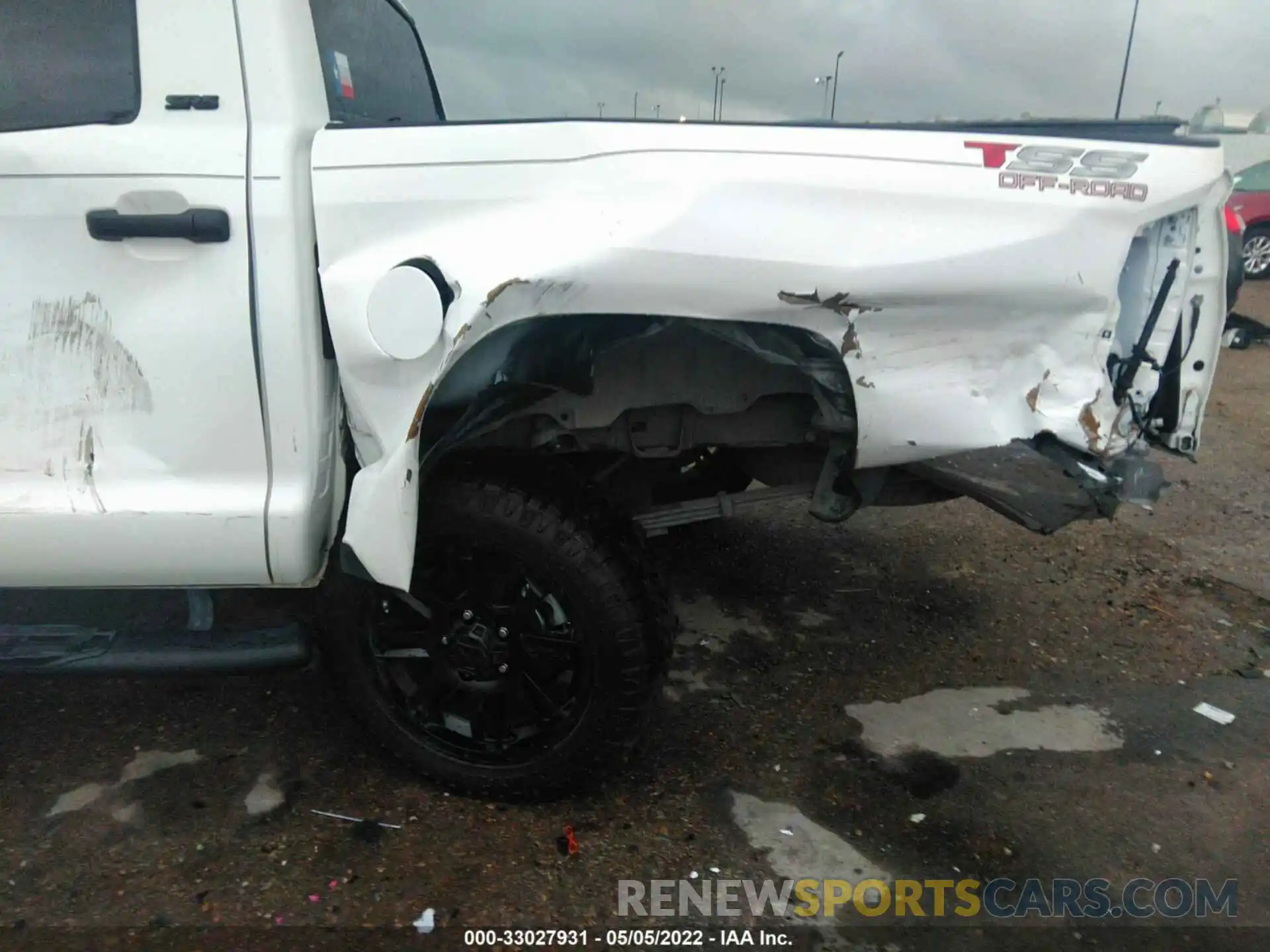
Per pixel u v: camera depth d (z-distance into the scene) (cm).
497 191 192
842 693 304
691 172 189
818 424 230
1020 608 363
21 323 199
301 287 198
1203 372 222
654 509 269
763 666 318
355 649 234
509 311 188
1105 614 360
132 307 198
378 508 196
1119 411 216
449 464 223
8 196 193
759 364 230
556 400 231
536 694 238
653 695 227
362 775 256
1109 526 445
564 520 214
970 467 226
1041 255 196
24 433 204
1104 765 270
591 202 189
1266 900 221
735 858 230
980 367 204
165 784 250
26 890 213
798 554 408
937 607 363
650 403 233
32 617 288
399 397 193
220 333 199
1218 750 278
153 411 203
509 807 246
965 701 300
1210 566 404
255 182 194
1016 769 267
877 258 191
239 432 204
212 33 197
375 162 194
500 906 213
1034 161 196
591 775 234
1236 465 542
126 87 200
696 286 189
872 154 192
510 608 231
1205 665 325
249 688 296
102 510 204
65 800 243
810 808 248
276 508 206
